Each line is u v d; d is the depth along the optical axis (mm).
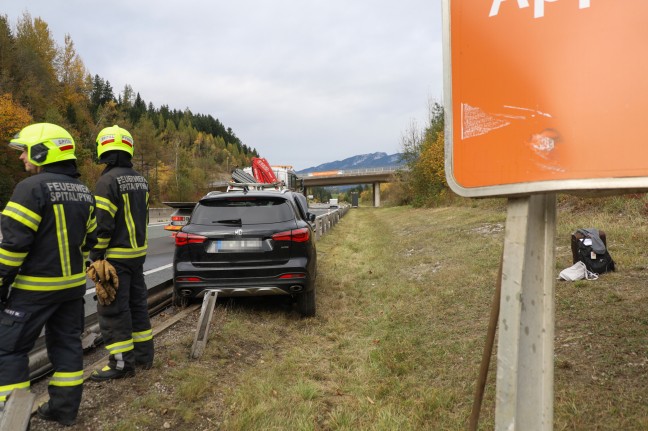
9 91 51406
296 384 3699
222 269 5234
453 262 8195
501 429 1543
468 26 1607
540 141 1438
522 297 1511
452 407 3209
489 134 1548
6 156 42469
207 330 4289
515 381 1507
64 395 2805
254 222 5375
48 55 70000
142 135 81062
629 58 1321
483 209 16391
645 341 3553
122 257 3477
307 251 5402
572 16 1403
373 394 3539
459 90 1625
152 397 3193
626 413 2732
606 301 4598
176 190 78938
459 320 5020
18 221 2521
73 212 2775
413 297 6254
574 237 5801
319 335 5113
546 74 1438
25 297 2637
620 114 1325
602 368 3295
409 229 16047
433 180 27406
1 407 2535
